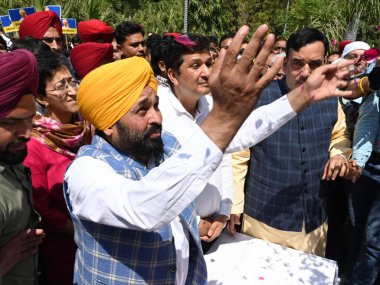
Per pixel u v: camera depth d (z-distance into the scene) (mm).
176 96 1962
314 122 2164
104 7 9289
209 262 1941
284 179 2180
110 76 1085
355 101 2758
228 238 2170
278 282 1812
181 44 1806
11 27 4215
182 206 888
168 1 12008
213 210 1934
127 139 1135
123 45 4180
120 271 1163
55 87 1805
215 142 861
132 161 1199
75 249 1887
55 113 1888
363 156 2334
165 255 1203
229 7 18562
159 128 1172
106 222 986
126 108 1098
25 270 1476
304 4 10688
